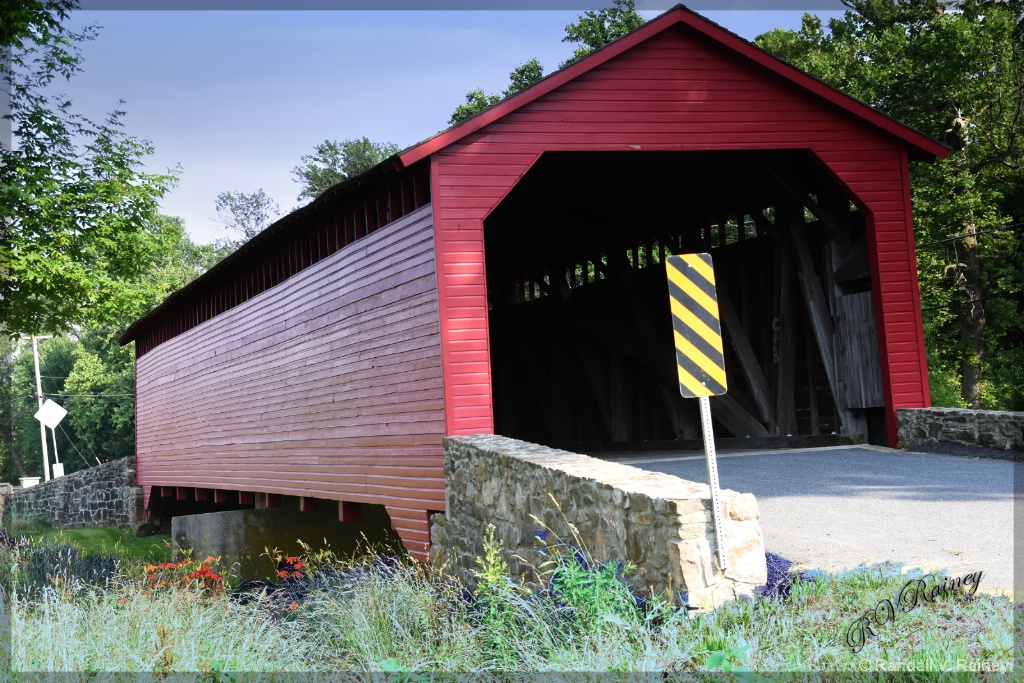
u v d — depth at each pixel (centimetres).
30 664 511
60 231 1797
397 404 1117
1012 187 2653
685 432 1514
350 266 1245
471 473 913
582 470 678
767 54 1166
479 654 523
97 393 5306
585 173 1270
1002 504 764
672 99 1148
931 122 2628
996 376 2648
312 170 5503
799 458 1136
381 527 1498
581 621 504
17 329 1812
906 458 1077
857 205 1230
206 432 1886
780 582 537
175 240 2055
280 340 1498
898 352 1209
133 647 556
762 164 1269
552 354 1923
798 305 1388
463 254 1043
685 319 543
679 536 524
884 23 2819
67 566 1057
